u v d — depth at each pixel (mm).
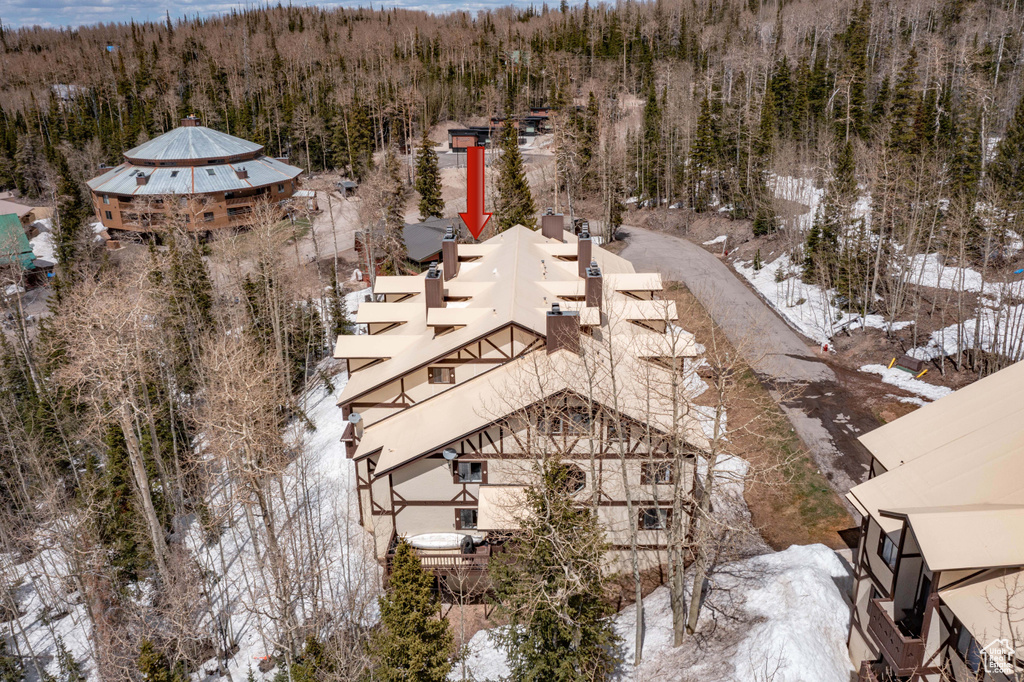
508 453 32844
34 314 80188
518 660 27500
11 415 51219
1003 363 43969
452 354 36375
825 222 62656
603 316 39469
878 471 28562
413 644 24062
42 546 40719
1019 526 21266
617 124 122500
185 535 42812
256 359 41500
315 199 101375
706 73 126438
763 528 34250
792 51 128750
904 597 23766
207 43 184500
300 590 32344
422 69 151875
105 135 127000
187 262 59375
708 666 26875
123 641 32531
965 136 70625
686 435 28969
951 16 113938
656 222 91125
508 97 140000
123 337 39625
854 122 80625
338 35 188875
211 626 35156
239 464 33094
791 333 55531
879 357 49625
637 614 27938
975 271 55656
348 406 38531
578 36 158625
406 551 24812
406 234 76875
